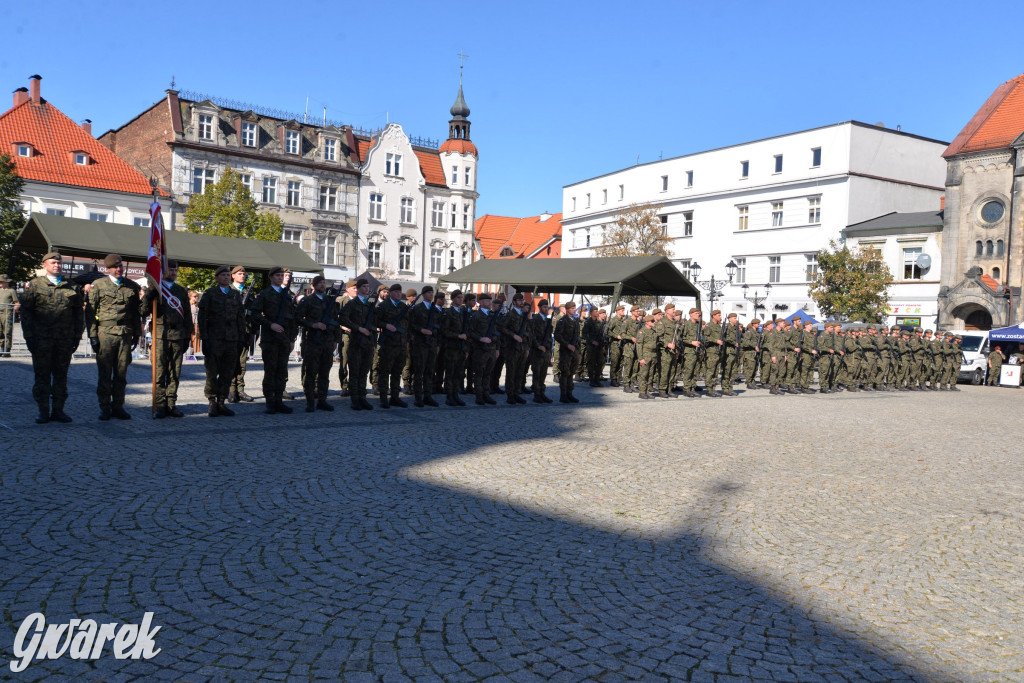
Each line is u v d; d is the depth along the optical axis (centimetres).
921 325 4491
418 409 1340
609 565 538
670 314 1770
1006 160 4091
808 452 1066
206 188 4359
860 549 606
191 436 952
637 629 431
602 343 2008
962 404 2080
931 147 5328
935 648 423
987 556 602
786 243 5288
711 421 1368
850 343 2422
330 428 1068
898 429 1389
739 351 2295
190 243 1596
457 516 643
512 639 409
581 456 946
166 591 453
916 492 831
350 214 5897
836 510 732
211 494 671
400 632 412
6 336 2077
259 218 4438
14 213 3231
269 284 1196
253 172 5394
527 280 2584
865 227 4791
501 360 1644
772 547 601
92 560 496
